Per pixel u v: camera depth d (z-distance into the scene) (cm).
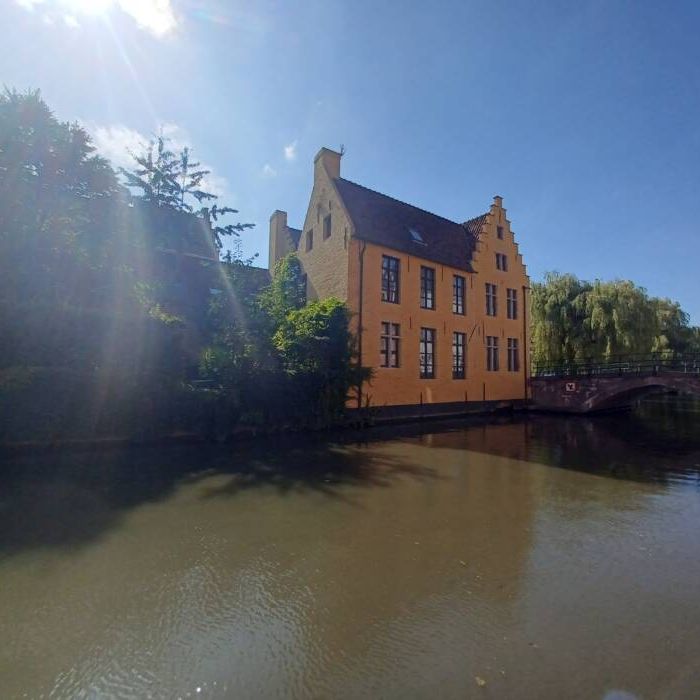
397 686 278
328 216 1909
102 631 338
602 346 2569
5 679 284
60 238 1063
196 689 275
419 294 1953
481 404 2181
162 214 1712
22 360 948
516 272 2464
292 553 485
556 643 326
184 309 1688
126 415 1062
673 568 457
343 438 1303
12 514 595
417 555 484
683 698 270
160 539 520
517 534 551
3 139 1010
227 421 1206
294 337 1409
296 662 303
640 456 1084
